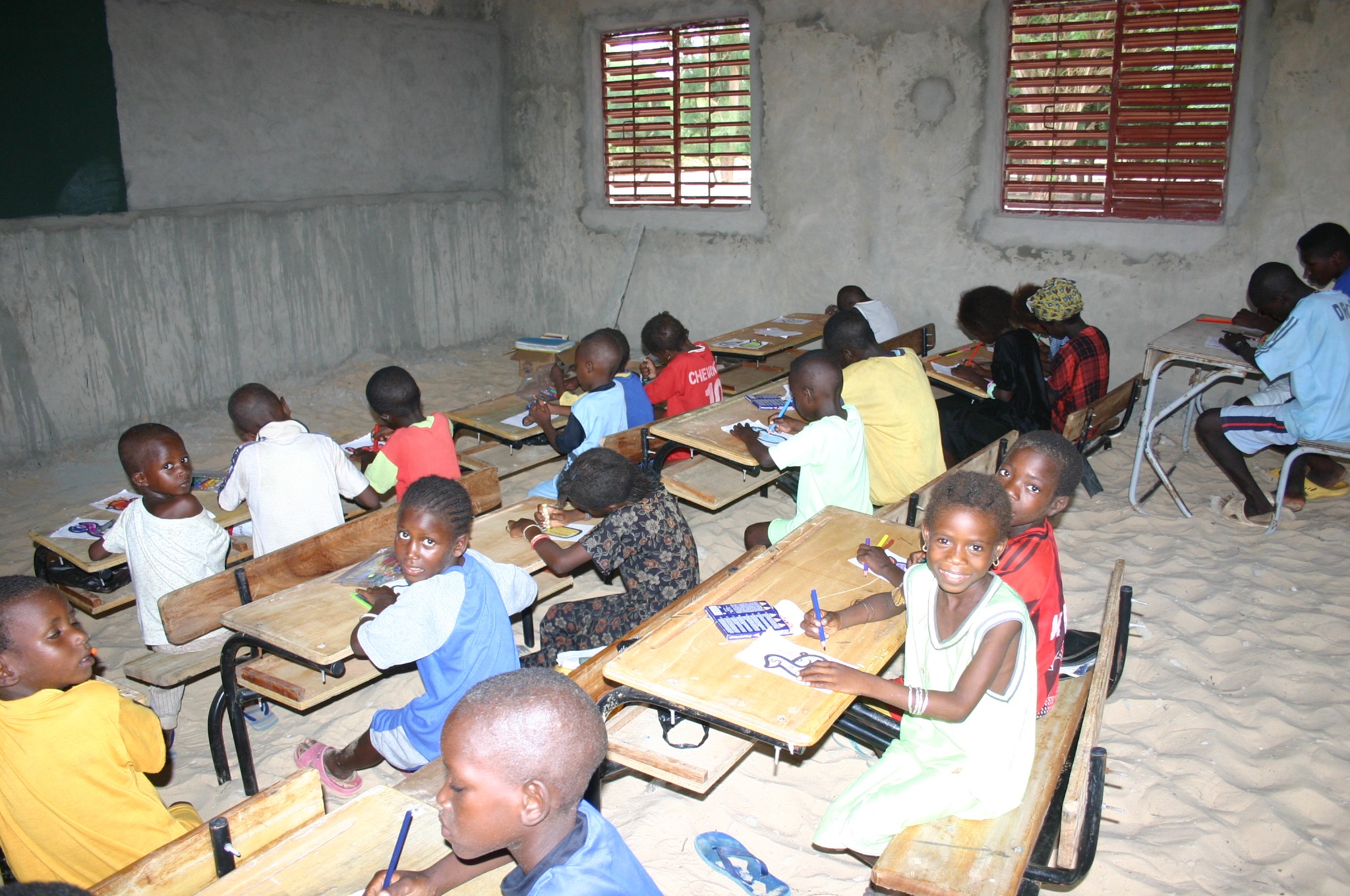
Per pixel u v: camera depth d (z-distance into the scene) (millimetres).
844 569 2936
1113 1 6715
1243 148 6414
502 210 10172
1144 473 5965
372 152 8875
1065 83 7012
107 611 4027
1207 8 6414
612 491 3219
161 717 3500
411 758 2820
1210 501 5434
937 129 7551
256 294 8070
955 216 7641
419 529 2645
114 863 2246
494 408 5523
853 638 2514
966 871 2109
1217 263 6629
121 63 6977
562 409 5293
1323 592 4352
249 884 1793
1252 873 2764
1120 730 3445
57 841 2197
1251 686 3656
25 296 6629
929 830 2250
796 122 8219
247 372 8117
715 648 2453
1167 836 2900
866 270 8188
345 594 3221
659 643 2471
